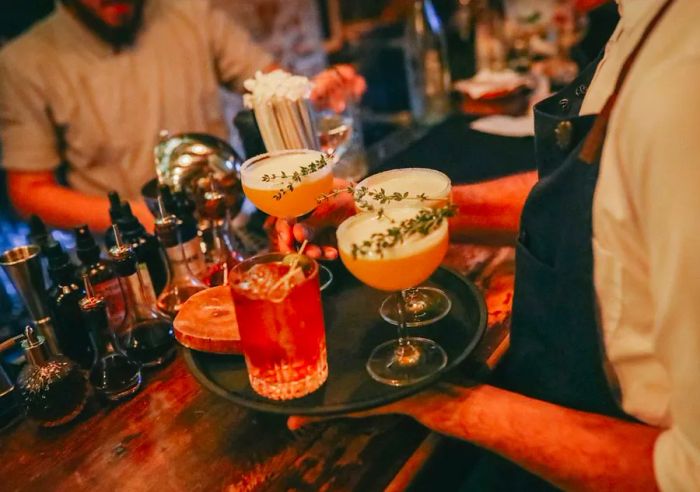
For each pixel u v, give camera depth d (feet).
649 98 2.40
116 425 3.83
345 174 6.63
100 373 4.01
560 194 3.15
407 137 7.89
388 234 3.23
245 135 5.77
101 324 3.96
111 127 9.04
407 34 8.93
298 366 3.36
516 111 8.02
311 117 5.20
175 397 4.00
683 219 2.33
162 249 4.75
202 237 5.11
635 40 2.71
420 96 9.03
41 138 8.70
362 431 3.55
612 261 2.86
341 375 3.62
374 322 4.12
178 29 9.33
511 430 3.19
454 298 4.27
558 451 3.06
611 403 3.29
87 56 8.72
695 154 2.28
